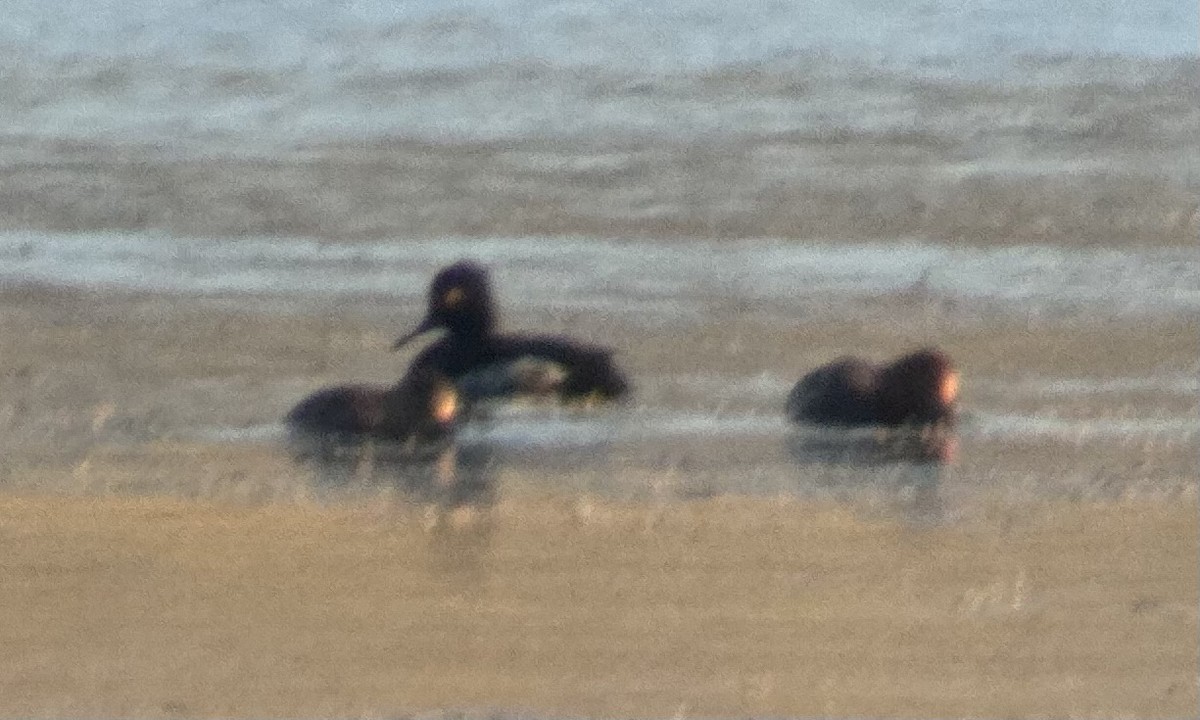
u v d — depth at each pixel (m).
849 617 48.44
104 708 43.44
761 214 88.88
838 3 121.12
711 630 47.59
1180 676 45.50
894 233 86.56
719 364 70.50
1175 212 89.44
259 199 90.38
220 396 66.38
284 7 120.06
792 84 108.69
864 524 54.97
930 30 117.44
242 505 55.97
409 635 47.19
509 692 44.31
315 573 50.78
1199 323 75.56
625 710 43.50
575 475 59.34
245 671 45.28
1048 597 49.84
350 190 91.94
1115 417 65.25
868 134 100.12
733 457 60.97
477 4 120.88
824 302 77.75
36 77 109.94
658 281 79.88
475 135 100.56
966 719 43.41
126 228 86.25
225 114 104.62
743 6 121.19
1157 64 111.62
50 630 47.16
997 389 68.25
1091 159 96.81
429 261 82.38
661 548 52.84
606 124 102.31
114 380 67.69
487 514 55.44
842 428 63.53
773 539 53.62
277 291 78.19
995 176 94.25
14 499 56.03
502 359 66.88
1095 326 75.12
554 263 82.31
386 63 112.69
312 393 65.12
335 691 44.19
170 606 48.72
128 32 116.62
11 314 74.44
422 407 62.53
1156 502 56.84
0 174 93.31
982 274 81.38
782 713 43.53
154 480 58.12
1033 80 108.75
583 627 47.62
